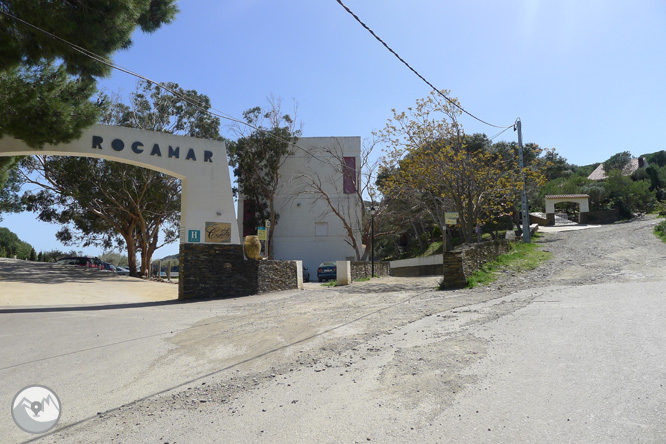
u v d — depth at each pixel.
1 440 4.65
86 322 11.57
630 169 55.53
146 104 33.28
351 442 4.16
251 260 17.77
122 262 74.81
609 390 4.81
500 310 9.50
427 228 45.97
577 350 6.24
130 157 16.52
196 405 5.45
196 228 17.31
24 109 13.50
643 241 20.47
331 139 43.75
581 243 22.44
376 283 19.31
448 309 10.30
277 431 4.52
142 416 5.18
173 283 30.44
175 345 8.77
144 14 15.37
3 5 12.11
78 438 4.66
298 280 19.66
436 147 24.03
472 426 4.27
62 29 12.45
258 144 40.84
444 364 6.18
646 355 5.77
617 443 3.77
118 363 7.56
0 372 7.09
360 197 36.53
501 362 6.04
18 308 14.41
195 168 17.61
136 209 32.44
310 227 43.28
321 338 8.54
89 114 15.02
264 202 42.62
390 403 4.99
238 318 11.53
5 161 19.89
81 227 37.06
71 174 30.88
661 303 8.66
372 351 7.23
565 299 10.06
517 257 18.69
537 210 48.19
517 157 26.02
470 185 23.39
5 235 74.75
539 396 4.82
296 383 5.98
